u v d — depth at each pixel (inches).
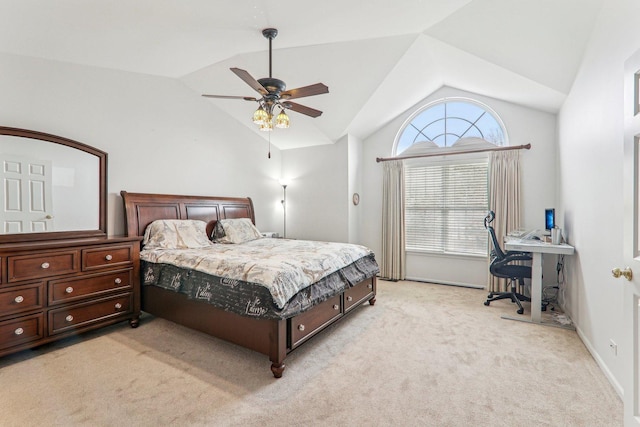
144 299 127.6
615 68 83.7
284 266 99.0
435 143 201.2
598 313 95.0
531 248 129.4
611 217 86.0
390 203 209.3
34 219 112.5
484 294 173.5
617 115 82.5
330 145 214.4
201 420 69.4
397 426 67.7
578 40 105.0
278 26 107.7
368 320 131.8
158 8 90.6
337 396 78.5
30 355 98.7
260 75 150.9
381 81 158.2
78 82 127.7
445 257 197.5
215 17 98.7
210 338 112.6
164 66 140.6
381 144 217.9
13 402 75.0
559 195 154.4
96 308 111.6
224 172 189.8
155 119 154.5
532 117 171.0
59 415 70.5
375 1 96.9
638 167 57.2
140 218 141.9
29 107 114.6
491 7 103.0
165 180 159.0
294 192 229.3
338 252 129.4
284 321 90.1
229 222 170.7
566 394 79.0
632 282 57.4
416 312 142.3
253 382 84.7
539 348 105.1
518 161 171.6
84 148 126.0
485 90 170.4
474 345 107.5
